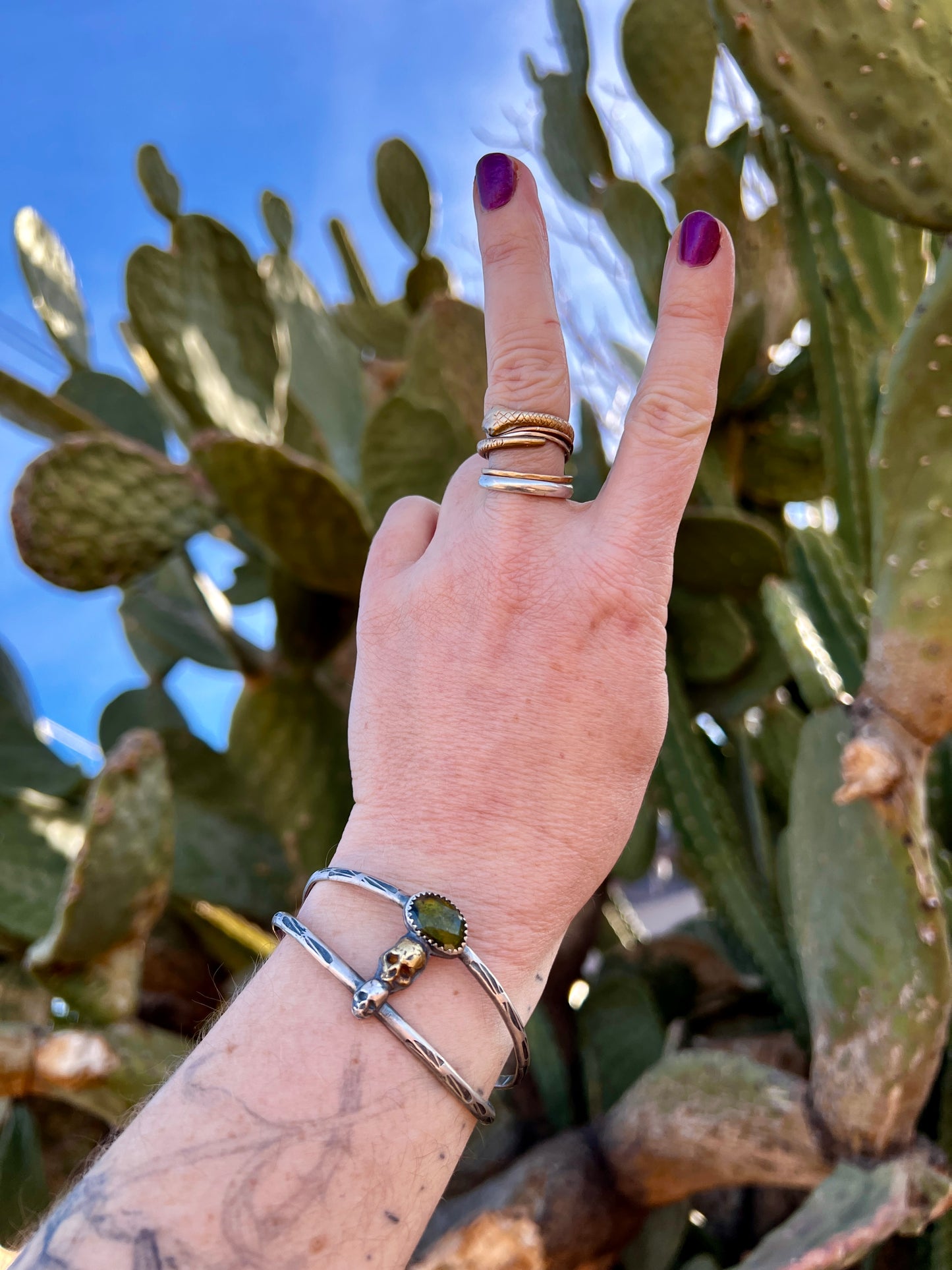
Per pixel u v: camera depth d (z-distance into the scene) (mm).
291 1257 194
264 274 854
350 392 908
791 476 745
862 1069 384
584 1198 473
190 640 830
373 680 259
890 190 382
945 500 390
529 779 240
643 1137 464
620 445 250
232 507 588
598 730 242
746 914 604
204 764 730
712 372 246
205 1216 194
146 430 762
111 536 607
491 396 255
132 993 501
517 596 247
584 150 711
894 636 399
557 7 712
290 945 231
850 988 393
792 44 373
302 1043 213
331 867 238
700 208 623
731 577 648
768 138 575
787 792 673
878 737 392
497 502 252
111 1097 474
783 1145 412
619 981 658
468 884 234
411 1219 206
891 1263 466
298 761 669
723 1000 734
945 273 380
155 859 498
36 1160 526
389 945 225
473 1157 554
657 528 245
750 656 687
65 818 672
